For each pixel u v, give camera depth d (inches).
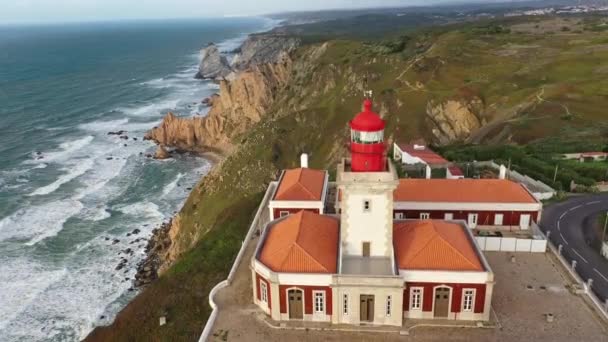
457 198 1721.2
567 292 1365.7
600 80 3823.8
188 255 1914.4
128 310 1594.5
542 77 4158.5
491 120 3659.0
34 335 1943.9
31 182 3558.1
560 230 1742.1
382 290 1213.7
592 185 2126.0
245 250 1692.9
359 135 1159.6
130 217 3075.8
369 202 1239.5
